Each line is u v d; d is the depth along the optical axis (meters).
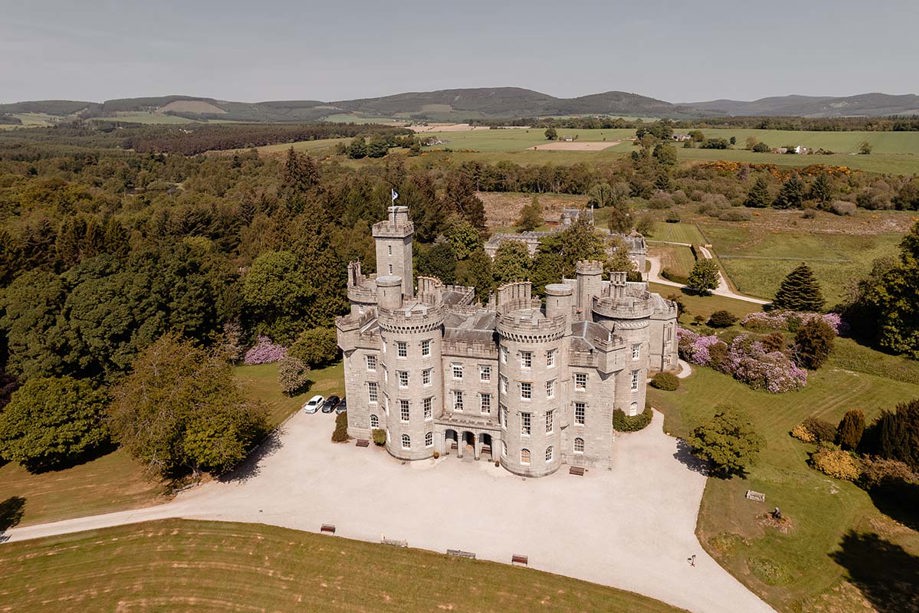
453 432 71.62
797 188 192.62
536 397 63.56
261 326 110.88
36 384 71.62
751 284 136.38
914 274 89.88
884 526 57.53
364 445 73.81
